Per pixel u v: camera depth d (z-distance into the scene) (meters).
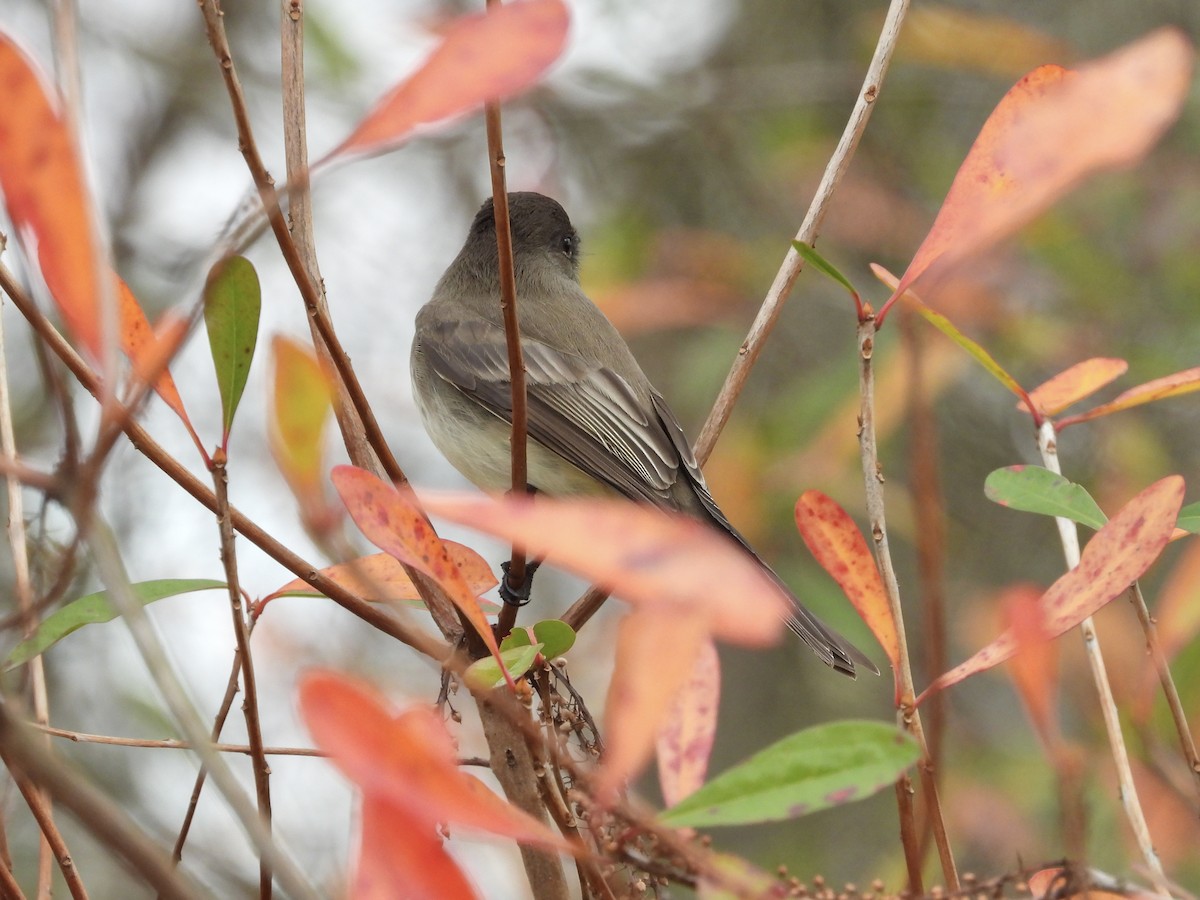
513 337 4.31
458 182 12.87
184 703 2.76
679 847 2.99
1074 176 3.65
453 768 2.99
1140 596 4.32
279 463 3.33
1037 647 3.13
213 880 8.63
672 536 2.51
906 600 11.44
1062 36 12.43
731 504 9.29
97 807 2.44
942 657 4.26
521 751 4.31
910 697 3.95
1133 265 11.15
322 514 3.35
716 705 3.63
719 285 10.34
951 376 8.95
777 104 12.32
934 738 4.10
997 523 11.84
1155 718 5.37
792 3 13.30
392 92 2.80
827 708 11.70
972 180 4.11
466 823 2.75
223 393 3.65
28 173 2.84
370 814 2.79
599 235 10.37
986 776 8.47
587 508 2.57
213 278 3.37
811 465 9.27
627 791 3.50
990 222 4.04
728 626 2.42
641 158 12.87
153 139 12.46
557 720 4.19
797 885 3.33
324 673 2.67
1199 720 5.30
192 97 12.31
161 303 11.15
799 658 11.93
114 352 2.88
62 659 10.24
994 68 9.77
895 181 11.28
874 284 11.38
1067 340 10.53
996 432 11.93
